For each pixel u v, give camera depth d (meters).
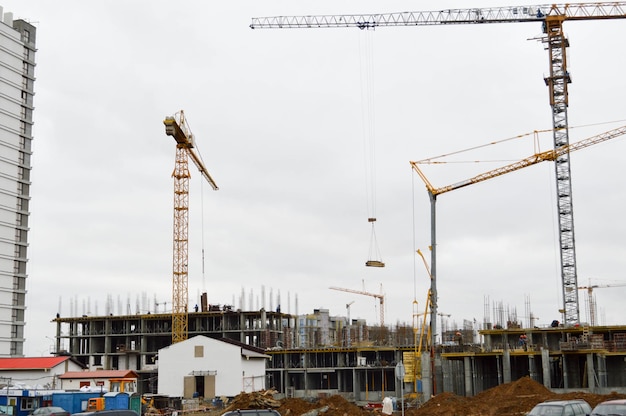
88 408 65.12
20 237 137.00
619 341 97.94
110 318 154.88
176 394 99.50
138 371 140.75
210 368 99.81
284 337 167.38
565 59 129.75
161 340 158.38
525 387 71.88
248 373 103.31
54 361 91.88
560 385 100.25
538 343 103.12
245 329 151.62
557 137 128.12
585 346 92.38
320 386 148.50
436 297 120.69
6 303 132.12
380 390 141.50
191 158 149.50
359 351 140.62
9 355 130.50
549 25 130.25
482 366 103.94
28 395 64.50
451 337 139.00
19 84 139.88
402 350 137.38
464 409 64.31
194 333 154.25
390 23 135.12
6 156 135.12
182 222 142.50
